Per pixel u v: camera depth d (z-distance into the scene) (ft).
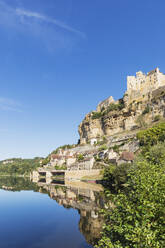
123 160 281.95
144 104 437.58
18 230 113.91
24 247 90.02
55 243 92.63
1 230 114.32
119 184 186.60
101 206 151.12
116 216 48.21
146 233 36.60
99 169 331.57
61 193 233.35
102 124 552.41
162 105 394.32
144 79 500.33
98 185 267.39
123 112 472.03
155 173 49.98
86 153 467.52
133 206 46.01
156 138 265.54
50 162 611.06
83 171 356.59
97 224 114.01
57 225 119.65
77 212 142.41
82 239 95.50
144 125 402.72
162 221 41.42
